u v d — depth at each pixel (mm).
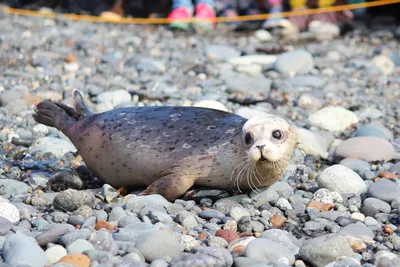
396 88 12273
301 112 10453
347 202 6578
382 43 16969
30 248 4859
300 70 13055
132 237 5270
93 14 19625
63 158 7797
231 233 5480
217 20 18094
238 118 6703
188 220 5754
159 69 12953
